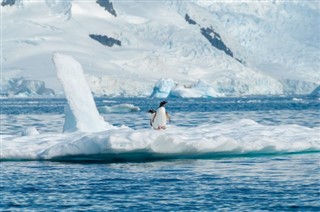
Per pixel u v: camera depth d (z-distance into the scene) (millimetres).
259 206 57781
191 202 59719
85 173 75875
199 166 80625
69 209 57562
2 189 66562
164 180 71062
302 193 63125
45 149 86125
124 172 76375
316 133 99438
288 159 86812
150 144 81188
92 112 106000
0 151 85875
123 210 56969
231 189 65562
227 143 85625
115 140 80750
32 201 60875
